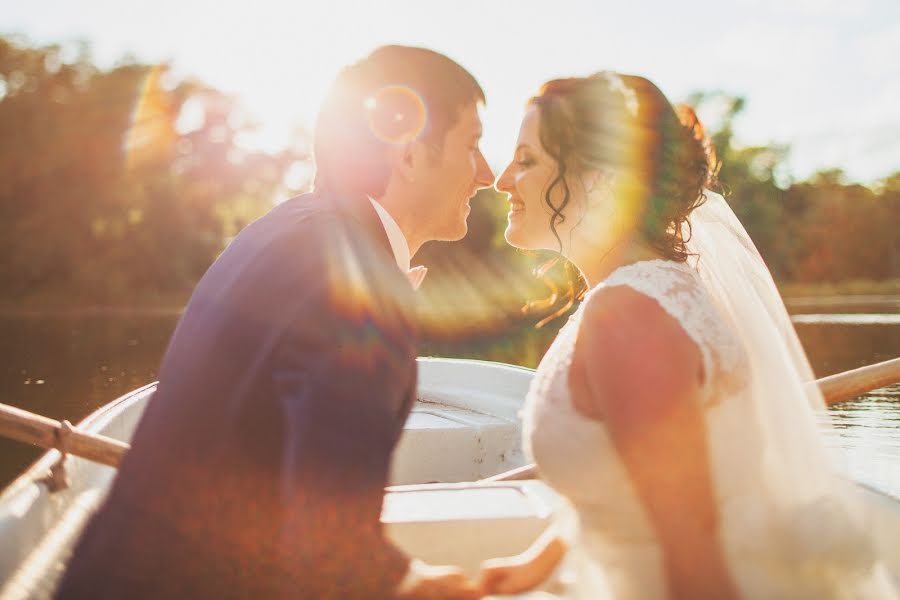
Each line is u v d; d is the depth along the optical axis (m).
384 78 1.18
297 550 0.92
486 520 1.65
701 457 0.99
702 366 1.07
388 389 0.99
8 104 27.08
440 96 1.18
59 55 28.42
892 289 32.81
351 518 0.93
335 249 1.04
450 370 3.97
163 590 0.98
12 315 21.11
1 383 6.10
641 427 1.00
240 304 1.04
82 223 27.36
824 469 1.27
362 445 0.95
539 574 1.36
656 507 0.99
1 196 27.23
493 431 3.15
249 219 31.89
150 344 10.21
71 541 1.53
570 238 1.29
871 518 1.53
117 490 1.04
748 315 1.32
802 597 1.16
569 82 1.28
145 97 28.44
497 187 1.38
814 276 41.28
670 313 1.05
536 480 1.93
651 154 1.24
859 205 43.50
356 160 1.17
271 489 1.01
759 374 1.29
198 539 0.99
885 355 6.95
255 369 1.00
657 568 1.12
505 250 27.80
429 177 1.19
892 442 3.33
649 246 1.23
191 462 1.00
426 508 1.71
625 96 1.25
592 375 1.07
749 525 1.14
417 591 0.97
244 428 1.00
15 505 1.54
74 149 27.36
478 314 19.44
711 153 1.45
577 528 1.23
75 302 26.81
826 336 9.27
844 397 2.46
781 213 38.03
